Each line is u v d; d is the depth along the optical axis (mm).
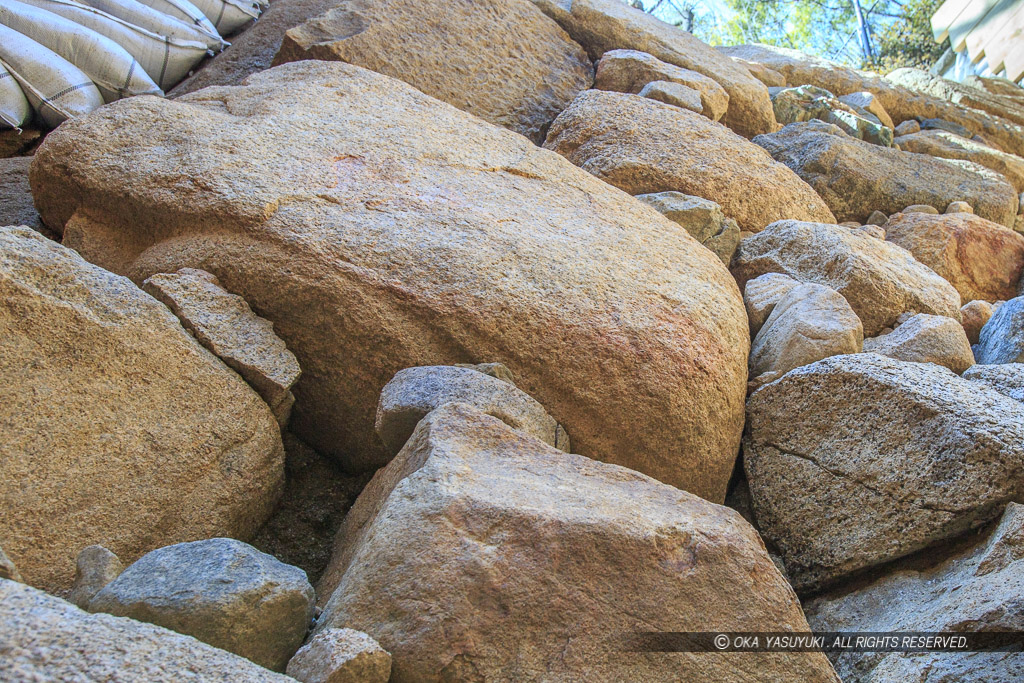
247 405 2342
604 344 2564
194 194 2666
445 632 1682
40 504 1943
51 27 3740
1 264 2088
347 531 2242
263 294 2516
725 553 1864
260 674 1433
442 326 2490
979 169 5141
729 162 4203
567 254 2846
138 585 1636
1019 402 2621
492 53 4922
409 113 3455
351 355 2504
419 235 2684
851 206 4754
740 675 1770
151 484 2119
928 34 11711
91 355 2137
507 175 3318
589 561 1802
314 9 5004
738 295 3270
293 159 2908
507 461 2049
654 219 3418
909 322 3225
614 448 2551
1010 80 7645
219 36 4848
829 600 2406
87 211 2812
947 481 2297
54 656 1285
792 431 2670
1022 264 4414
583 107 4391
